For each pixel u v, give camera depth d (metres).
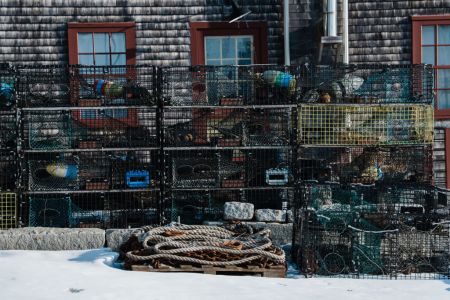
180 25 16.00
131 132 13.03
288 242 12.17
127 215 12.84
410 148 13.44
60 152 12.73
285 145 12.88
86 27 15.80
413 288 9.70
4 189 12.53
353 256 10.67
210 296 8.92
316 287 9.63
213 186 12.78
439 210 11.48
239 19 16.09
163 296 8.86
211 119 13.16
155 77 12.84
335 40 15.42
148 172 12.73
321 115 12.96
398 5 16.17
